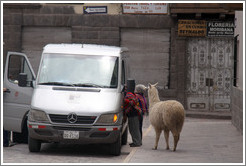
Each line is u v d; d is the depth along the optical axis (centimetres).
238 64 3092
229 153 2077
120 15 4178
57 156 2083
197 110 4206
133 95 2345
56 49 2314
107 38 4203
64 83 2205
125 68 2458
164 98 4188
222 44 4172
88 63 2259
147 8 4147
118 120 2122
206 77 4197
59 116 2077
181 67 4156
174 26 4134
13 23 4275
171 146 2333
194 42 4188
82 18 4216
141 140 2409
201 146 2308
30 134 2112
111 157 2123
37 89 2192
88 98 2125
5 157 2012
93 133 2070
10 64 2445
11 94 2425
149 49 4197
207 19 4100
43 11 4253
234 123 3125
